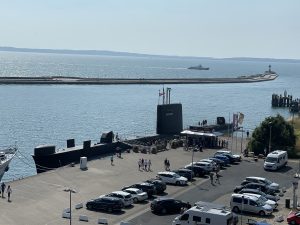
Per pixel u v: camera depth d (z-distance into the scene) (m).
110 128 139.00
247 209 52.66
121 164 77.25
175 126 107.50
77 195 58.44
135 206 54.72
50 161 82.56
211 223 44.03
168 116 106.12
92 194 59.25
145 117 163.62
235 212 53.09
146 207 54.41
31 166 90.88
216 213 44.16
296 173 73.81
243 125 151.88
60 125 140.25
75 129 135.12
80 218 49.06
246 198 52.69
